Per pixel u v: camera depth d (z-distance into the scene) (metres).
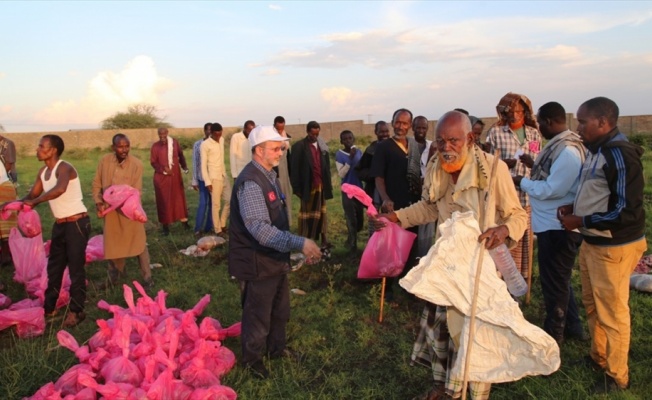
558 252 4.41
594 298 3.84
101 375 3.73
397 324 5.25
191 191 15.10
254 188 3.92
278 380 4.17
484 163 3.33
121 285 6.45
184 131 43.97
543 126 4.67
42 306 5.58
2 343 4.89
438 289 3.18
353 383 4.22
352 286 6.36
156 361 3.74
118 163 6.11
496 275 3.21
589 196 3.78
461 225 3.18
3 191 7.01
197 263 7.45
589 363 4.19
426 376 4.25
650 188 12.11
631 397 3.70
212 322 4.86
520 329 2.98
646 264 6.63
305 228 7.69
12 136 36.62
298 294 6.13
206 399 3.55
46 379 4.18
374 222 4.06
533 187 4.45
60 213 5.16
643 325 4.94
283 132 8.87
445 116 3.34
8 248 7.20
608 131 3.75
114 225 6.04
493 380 3.12
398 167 5.74
